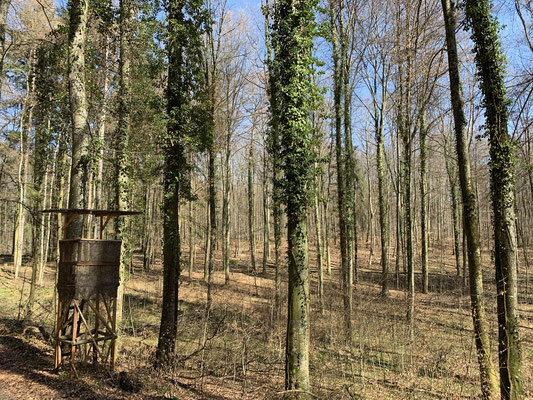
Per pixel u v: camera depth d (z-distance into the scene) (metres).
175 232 11.21
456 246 26.62
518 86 9.25
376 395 8.52
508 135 8.05
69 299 8.14
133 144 13.38
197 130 11.84
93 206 18.95
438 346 11.35
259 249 40.97
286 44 8.88
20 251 23.86
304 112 8.85
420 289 23.95
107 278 8.59
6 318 14.31
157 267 30.66
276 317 12.98
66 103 12.92
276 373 10.12
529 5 11.96
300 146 8.74
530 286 23.48
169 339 10.20
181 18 11.63
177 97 11.48
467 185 9.23
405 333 11.86
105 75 14.09
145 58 12.85
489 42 8.16
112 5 12.83
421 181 23.08
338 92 16.17
